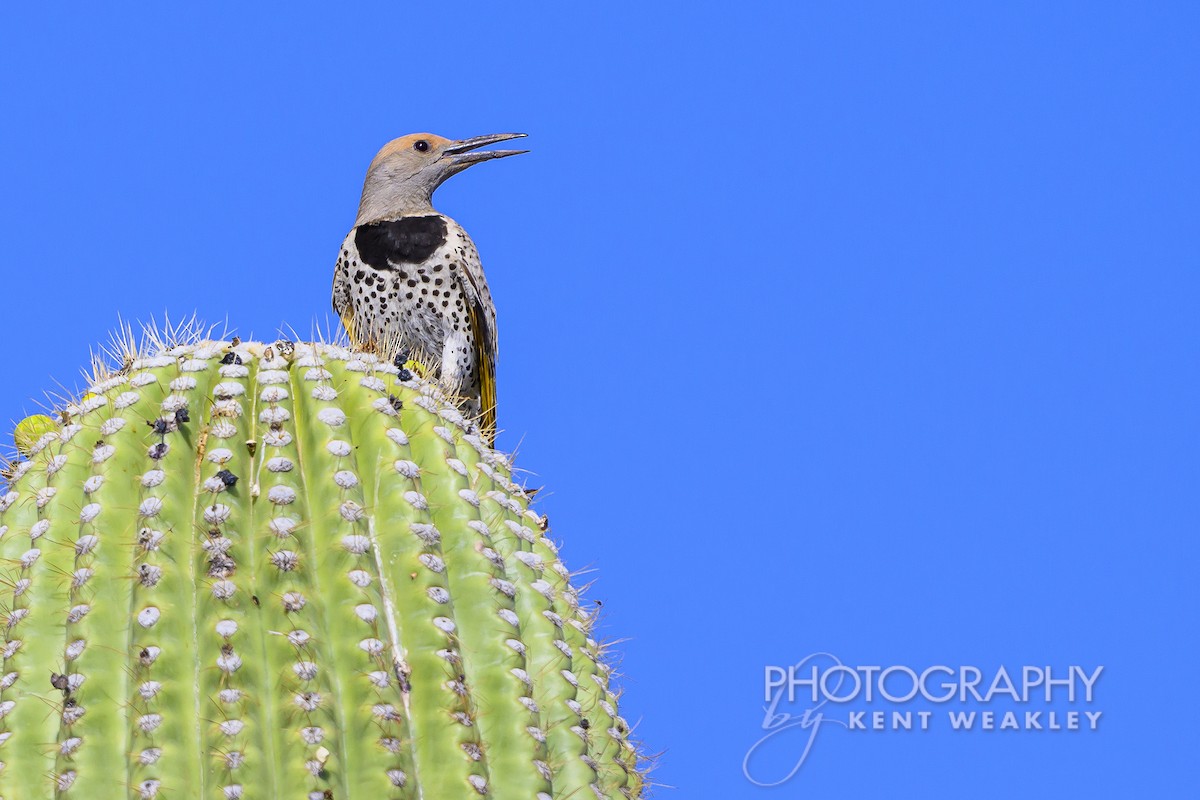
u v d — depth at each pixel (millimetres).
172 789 7004
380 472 8117
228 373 8383
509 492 8836
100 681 7250
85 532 7664
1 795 7137
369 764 7258
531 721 7727
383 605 7727
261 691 7320
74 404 8625
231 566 7512
